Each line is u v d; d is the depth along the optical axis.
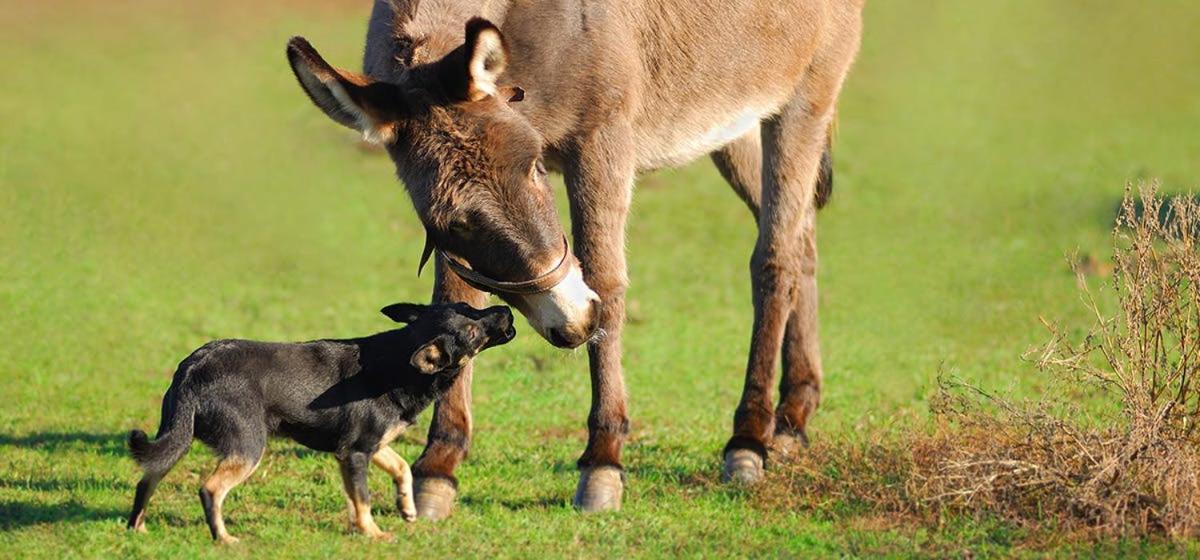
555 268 8.55
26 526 9.09
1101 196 27.77
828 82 12.49
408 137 8.48
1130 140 31.78
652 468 11.73
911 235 25.64
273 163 28.62
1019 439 9.87
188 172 27.69
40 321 18.94
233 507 9.91
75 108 31.39
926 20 40.44
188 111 31.31
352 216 26.23
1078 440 9.49
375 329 19.53
